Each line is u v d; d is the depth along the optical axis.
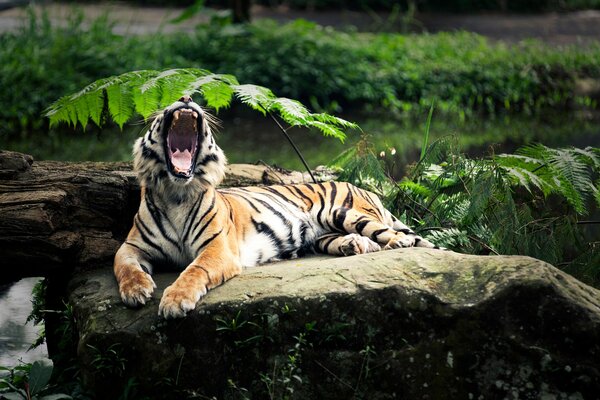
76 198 10.55
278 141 24.42
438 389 8.27
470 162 12.15
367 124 27.89
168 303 8.42
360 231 10.88
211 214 9.77
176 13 45.94
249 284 8.88
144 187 9.93
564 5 51.97
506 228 11.04
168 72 10.84
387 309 8.38
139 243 9.83
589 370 8.03
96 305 8.83
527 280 8.20
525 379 8.13
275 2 50.97
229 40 33.00
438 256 9.01
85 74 29.12
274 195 11.23
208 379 8.45
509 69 32.50
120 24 40.66
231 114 28.88
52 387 8.98
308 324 8.33
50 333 10.59
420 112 29.97
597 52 34.59
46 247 9.84
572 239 11.23
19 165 10.61
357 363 8.36
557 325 8.11
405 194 12.64
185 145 10.41
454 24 46.81
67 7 44.09
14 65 27.78
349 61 32.72
